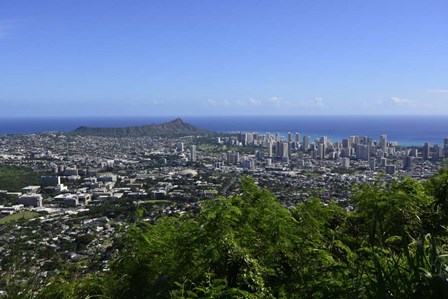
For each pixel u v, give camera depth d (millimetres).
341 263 3420
